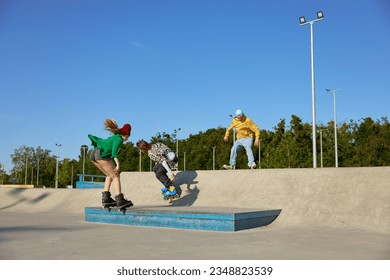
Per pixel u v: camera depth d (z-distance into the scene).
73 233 6.23
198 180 9.91
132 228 6.96
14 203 13.23
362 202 7.13
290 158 44.62
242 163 56.69
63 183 75.00
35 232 6.36
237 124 10.99
